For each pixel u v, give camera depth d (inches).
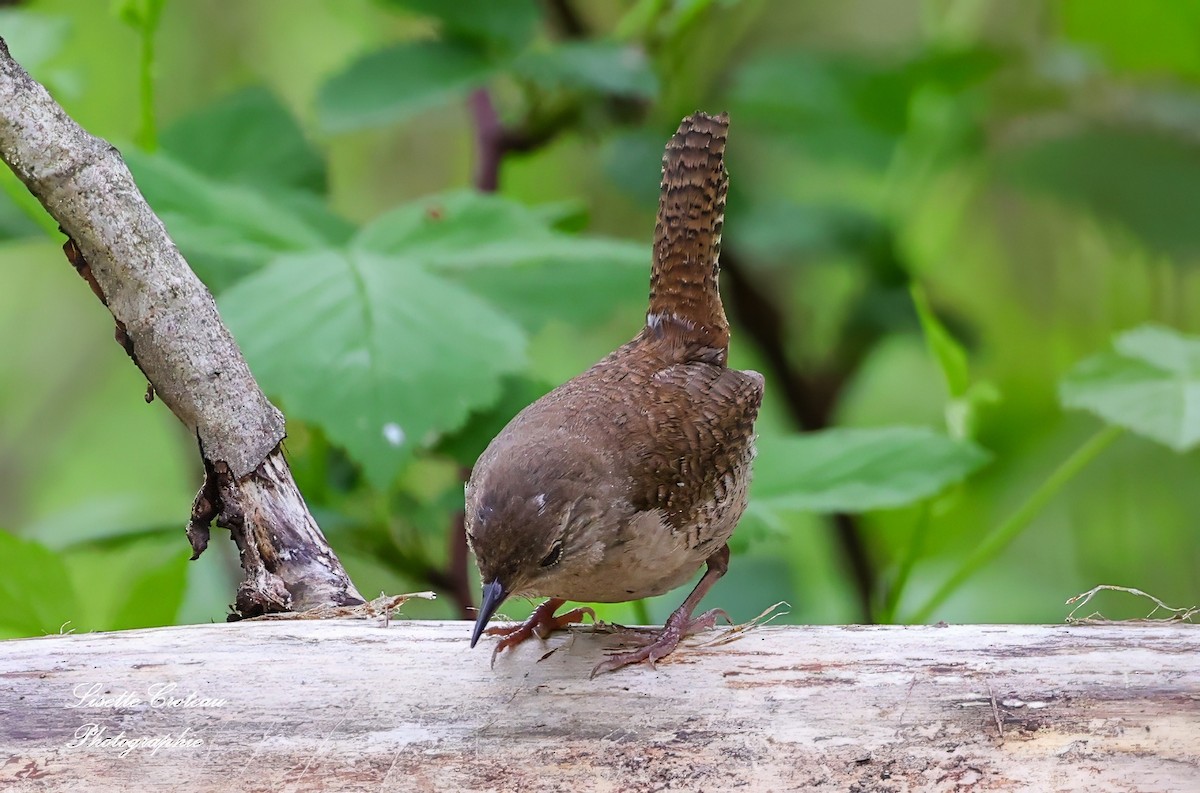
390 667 237.5
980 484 479.2
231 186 376.2
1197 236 496.4
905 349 577.0
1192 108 519.8
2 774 217.3
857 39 557.6
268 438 263.7
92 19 516.4
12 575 282.0
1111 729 218.4
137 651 235.9
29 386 570.6
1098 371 348.2
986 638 238.5
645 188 452.4
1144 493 515.2
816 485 326.0
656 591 282.8
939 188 522.9
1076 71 497.4
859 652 237.5
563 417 266.5
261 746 223.9
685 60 470.0
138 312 255.8
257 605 258.5
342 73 406.0
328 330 308.2
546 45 521.0
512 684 234.8
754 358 538.3
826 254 482.3
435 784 222.1
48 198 250.8
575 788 222.1
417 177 555.2
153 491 572.7
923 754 219.5
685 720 228.2
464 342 310.0
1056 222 553.3
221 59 531.2
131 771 219.0
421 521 363.3
